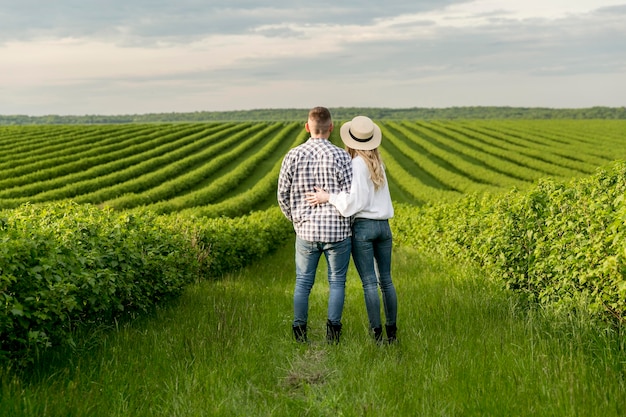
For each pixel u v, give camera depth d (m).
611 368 4.50
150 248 8.30
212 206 30.17
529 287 7.23
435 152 65.19
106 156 54.81
